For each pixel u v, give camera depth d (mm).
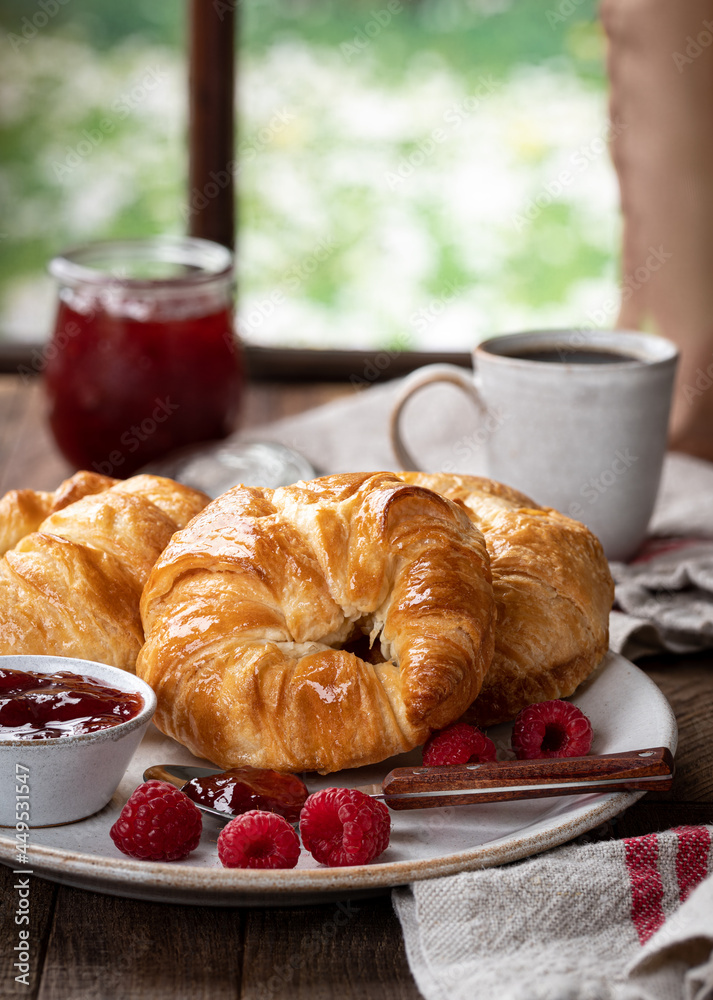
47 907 833
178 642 876
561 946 808
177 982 807
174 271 1312
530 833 834
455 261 1951
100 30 2008
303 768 867
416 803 849
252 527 884
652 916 821
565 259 1963
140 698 866
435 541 882
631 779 849
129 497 937
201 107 1468
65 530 925
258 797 851
